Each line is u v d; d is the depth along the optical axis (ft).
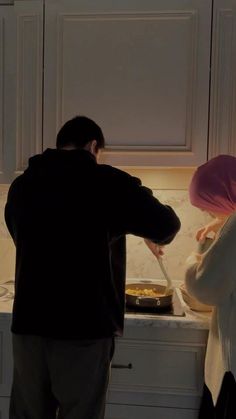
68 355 3.77
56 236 3.76
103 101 5.02
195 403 4.64
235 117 4.91
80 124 4.23
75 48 5.01
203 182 4.26
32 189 3.96
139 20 4.93
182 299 5.25
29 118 5.17
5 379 4.78
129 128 5.01
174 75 4.93
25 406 4.12
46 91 5.10
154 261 6.30
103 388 3.92
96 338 3.73
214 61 4.88
